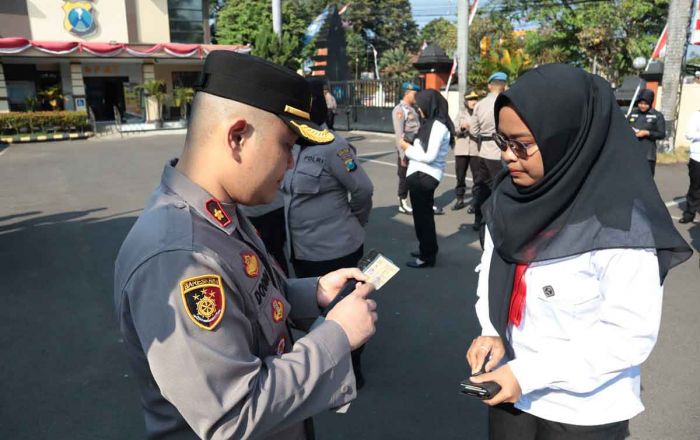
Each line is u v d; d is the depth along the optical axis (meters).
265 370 1.10
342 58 20.22
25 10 19.70
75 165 12.29
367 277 1.57
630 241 1.33
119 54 19.69
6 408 3.04
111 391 3.21
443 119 4.94
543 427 1.59
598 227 1.38
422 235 5.08
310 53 27.69
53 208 7.89
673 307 4.19
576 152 1.39
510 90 1.45
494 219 1.63
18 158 13.65
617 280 1.35
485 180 6.27
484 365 1.63
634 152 1.42
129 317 1.11
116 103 22.41
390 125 17.50
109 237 6.40
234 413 1.03
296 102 1.17
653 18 22.66
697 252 5.52
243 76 1.12
